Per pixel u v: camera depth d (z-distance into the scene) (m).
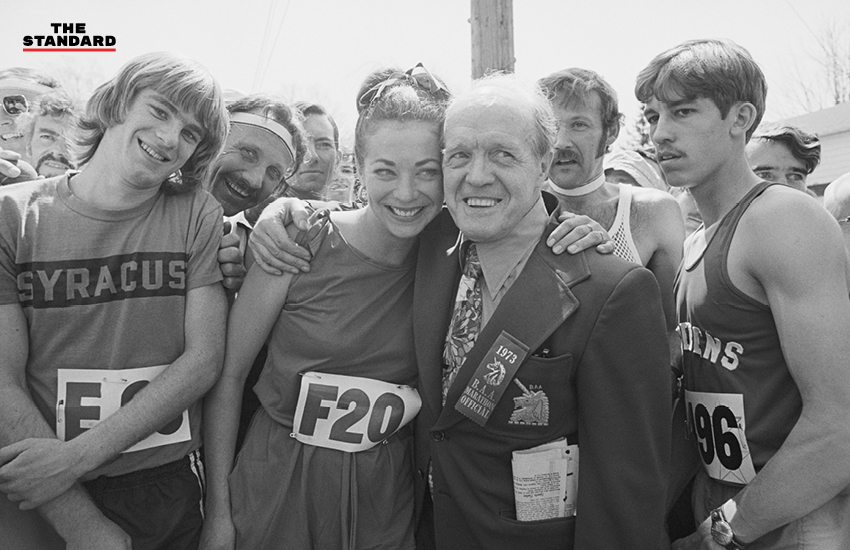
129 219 2.12
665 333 1.97
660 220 2.98
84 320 2.08
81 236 2.07
